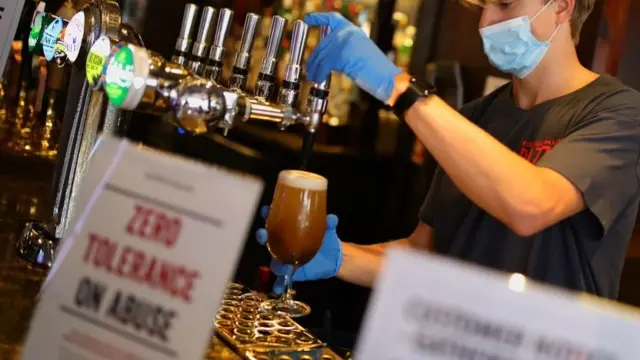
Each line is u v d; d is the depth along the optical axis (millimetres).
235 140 2625
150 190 788
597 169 1263
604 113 1337
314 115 1131
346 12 2771
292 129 2615
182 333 748
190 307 748
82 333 797
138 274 778
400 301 652
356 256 1490
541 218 1197
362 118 2635
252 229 2348
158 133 2525
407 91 1195
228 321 1163
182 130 1080
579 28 1473
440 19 2424
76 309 805
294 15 2832
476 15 2289
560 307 632
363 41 1192
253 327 1148
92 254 808
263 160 2576
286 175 1181
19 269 1284
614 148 1299
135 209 793
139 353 766
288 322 1190
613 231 1395
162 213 777
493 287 640
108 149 829
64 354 803
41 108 1953
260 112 1065
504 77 2189
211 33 1439
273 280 1740
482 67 2268
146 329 765
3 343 998
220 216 748
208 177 760
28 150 1933
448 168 1220
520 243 1439
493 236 1490
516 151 1486
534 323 635
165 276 764
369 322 657
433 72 2434
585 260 1397
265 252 2307
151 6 2418
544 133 1443
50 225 1327
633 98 1359
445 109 1209
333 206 2580
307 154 1931
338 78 2730
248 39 1244
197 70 1258
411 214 2459
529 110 1509
